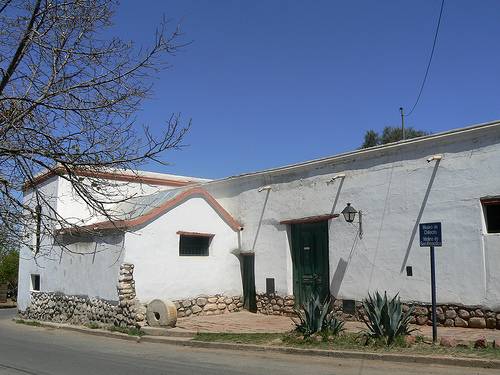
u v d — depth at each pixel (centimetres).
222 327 1474
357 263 1480
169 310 1484
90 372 928
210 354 1137
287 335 1198
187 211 1758
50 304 2047
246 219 1880
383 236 1423
